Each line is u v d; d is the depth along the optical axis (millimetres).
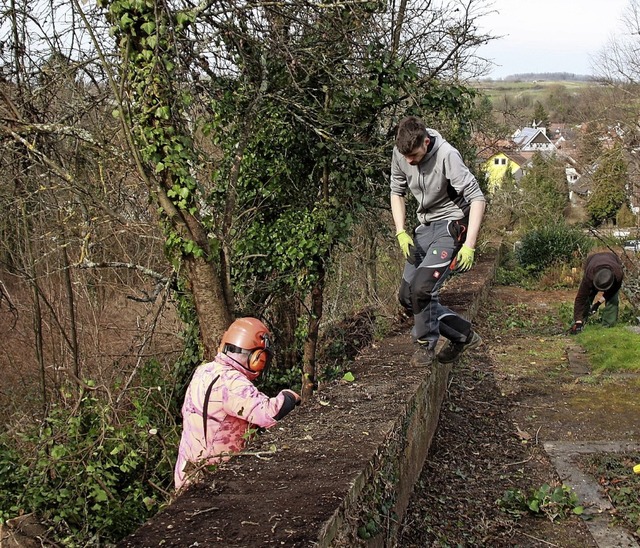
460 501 4523
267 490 2768
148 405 6383
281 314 7473
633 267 12438
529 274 18031
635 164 21984
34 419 7277
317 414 3893
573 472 4898
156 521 2500
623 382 7113
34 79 6262
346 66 6055
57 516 5039
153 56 4855
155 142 4965
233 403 3533
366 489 3057
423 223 4730
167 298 7281
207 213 6164
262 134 6547
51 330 7734
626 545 3920
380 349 5797
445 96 6359
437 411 5738
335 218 6484
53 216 7043
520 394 6852
